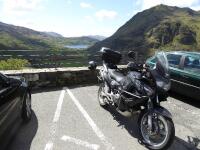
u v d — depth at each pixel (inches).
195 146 206.7
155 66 199.5
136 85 206.7
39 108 282.7
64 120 250.1
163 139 192.5
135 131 230.1
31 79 360.8
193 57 319.3
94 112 273.9
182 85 321.4
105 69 276.1
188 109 299.0
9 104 191.0
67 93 346.0
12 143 201.0
